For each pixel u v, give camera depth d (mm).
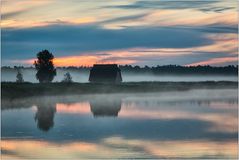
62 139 27094
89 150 24547
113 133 29188
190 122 33750
